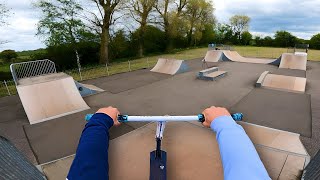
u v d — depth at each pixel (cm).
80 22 2075
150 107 883
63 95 863
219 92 1055
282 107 836
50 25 1934
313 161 261
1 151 179
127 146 518
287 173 414
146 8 2612
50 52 2166
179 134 548
